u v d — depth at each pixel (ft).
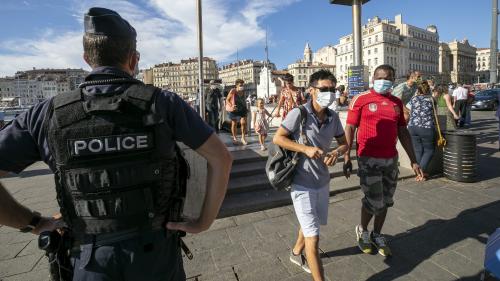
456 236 11.24
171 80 410.72
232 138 27.40
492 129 35.63
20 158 3.63
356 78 30.04
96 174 3.54
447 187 16.48
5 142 3.53
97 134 3.52
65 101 3.58
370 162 9.83
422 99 17.88
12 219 3.84
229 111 24.12
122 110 3.58
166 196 3.98
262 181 16.57
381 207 9.91
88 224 3.67
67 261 3.94
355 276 9.20
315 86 8.14
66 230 4.00
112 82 3.74
